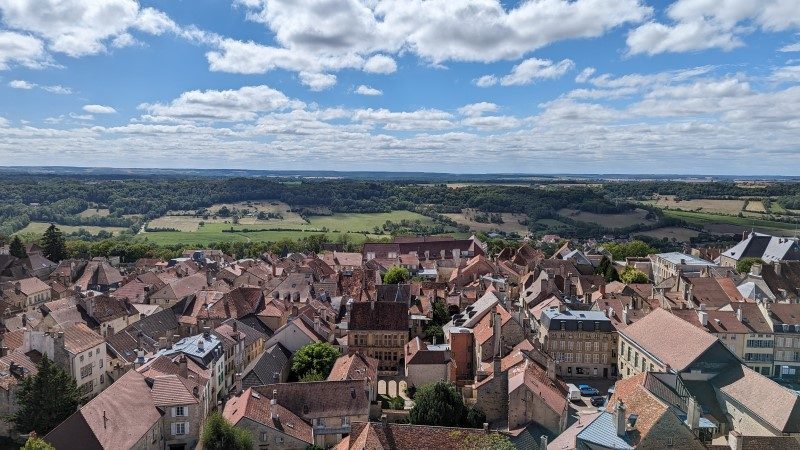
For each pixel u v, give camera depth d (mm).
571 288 168625
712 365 97375
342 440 84250
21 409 85500
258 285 190125
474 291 172750
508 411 87500
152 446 79750
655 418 66188
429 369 114125
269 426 84125
